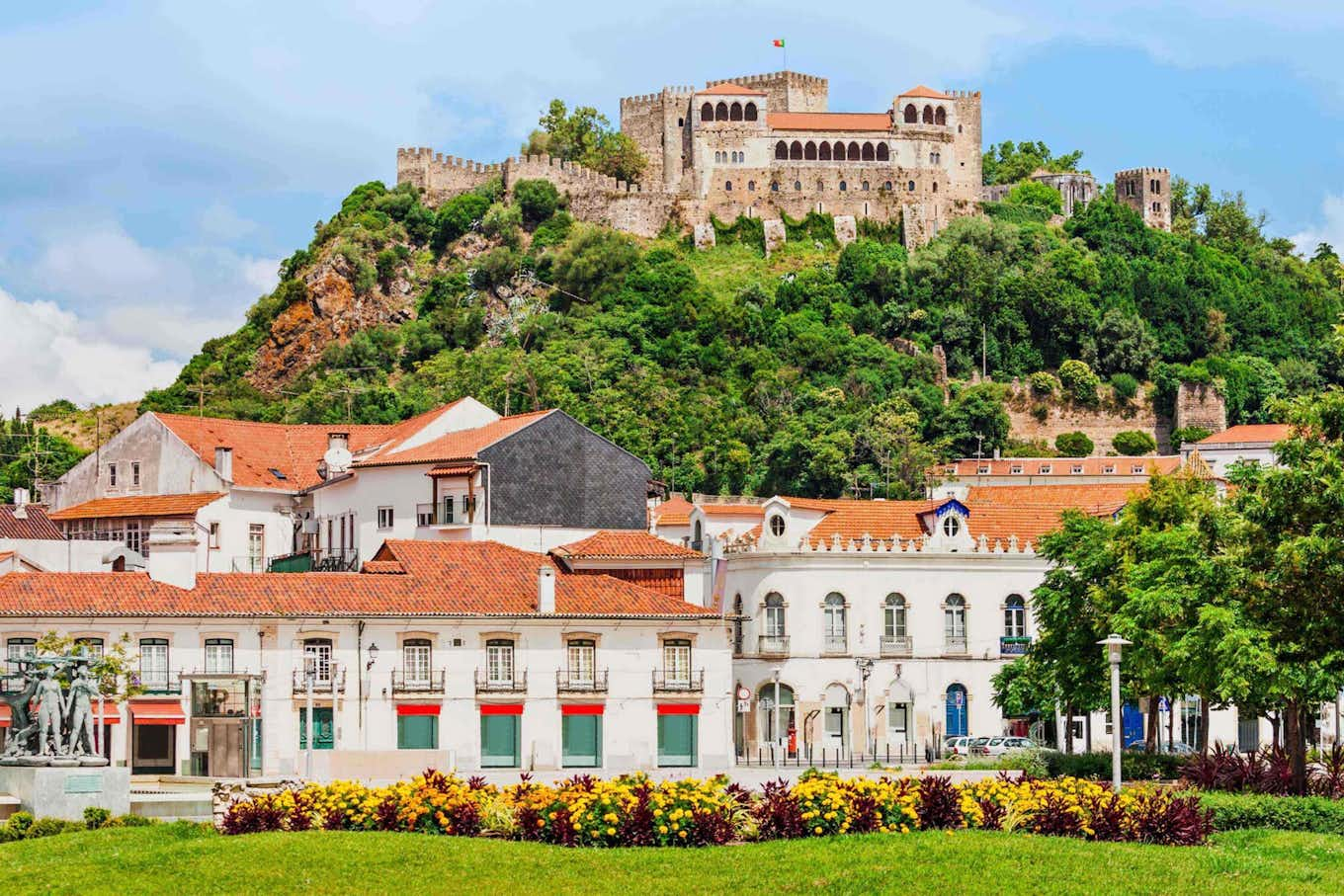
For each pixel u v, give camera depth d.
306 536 146.50
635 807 60.47
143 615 101.25
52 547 132.12
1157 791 65.88
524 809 61.56
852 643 127.75
